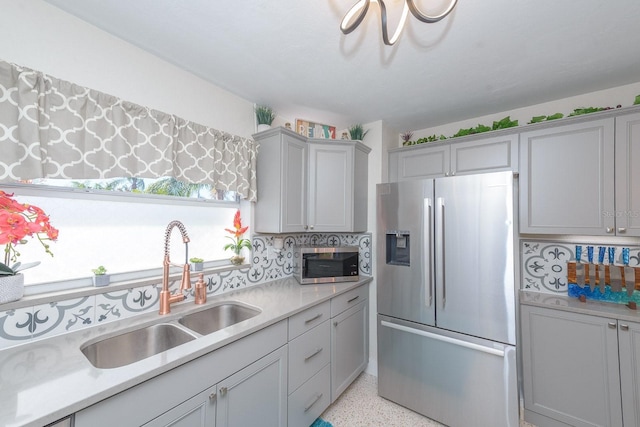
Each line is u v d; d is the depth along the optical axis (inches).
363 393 85.1
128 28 51.9
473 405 66.6
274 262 90.2
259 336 52.6
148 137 55.6
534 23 50.0
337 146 90.6
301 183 84.2
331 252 88.3
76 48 49.1
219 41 55.6
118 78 54.4
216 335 46.4
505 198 63.7
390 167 103.0
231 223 81.3
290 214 79.5
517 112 88.7
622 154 64.1
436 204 72.6
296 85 73.3
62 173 44.4
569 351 66.8
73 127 45.8
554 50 58.1
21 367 35.5
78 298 46.9
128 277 57.4
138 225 60.9
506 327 62.8
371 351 96.5
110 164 50.0
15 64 41.4
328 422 72.0
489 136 82.7
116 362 46.9
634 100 69.9
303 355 64.4
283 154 77.7
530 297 77.4
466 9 46.7
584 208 68.2
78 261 51.8
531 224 75.2
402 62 62.7
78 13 48.2
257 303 65.2
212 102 72.0
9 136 39.3
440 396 71.4
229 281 74.9
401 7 46.0
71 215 51.1
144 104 58.1
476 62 62.6
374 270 98.2
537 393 70.9
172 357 38.7
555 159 72.3
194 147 64.1
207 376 43.0
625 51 58.3
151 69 59.6
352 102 83.9
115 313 51.5
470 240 67.9
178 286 63.1
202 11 47.4
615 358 61.3
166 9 47.0
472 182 67.9
